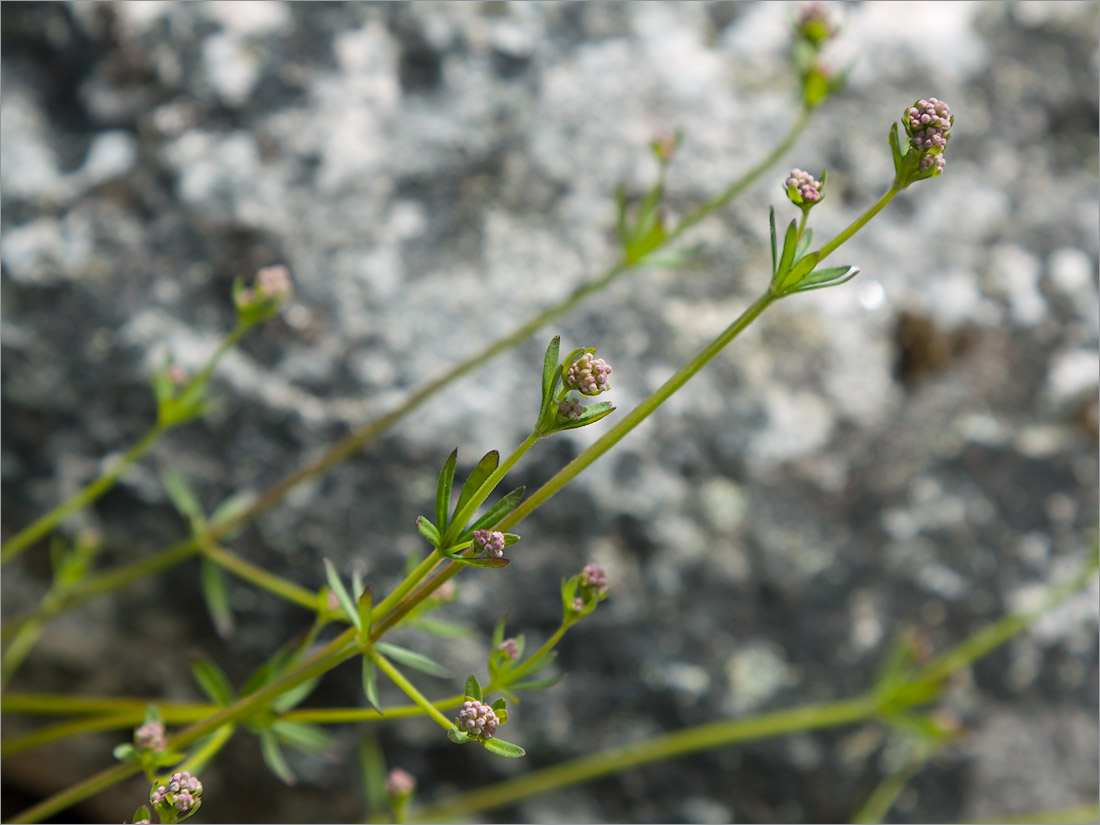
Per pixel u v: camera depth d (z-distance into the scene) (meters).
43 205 0.44
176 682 0.46
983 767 0.49
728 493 0.46
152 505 0.43
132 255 0.43
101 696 0.47
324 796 0.46
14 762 0.48
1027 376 0.51
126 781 0.48
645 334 0.46
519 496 0.29
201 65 0.45
